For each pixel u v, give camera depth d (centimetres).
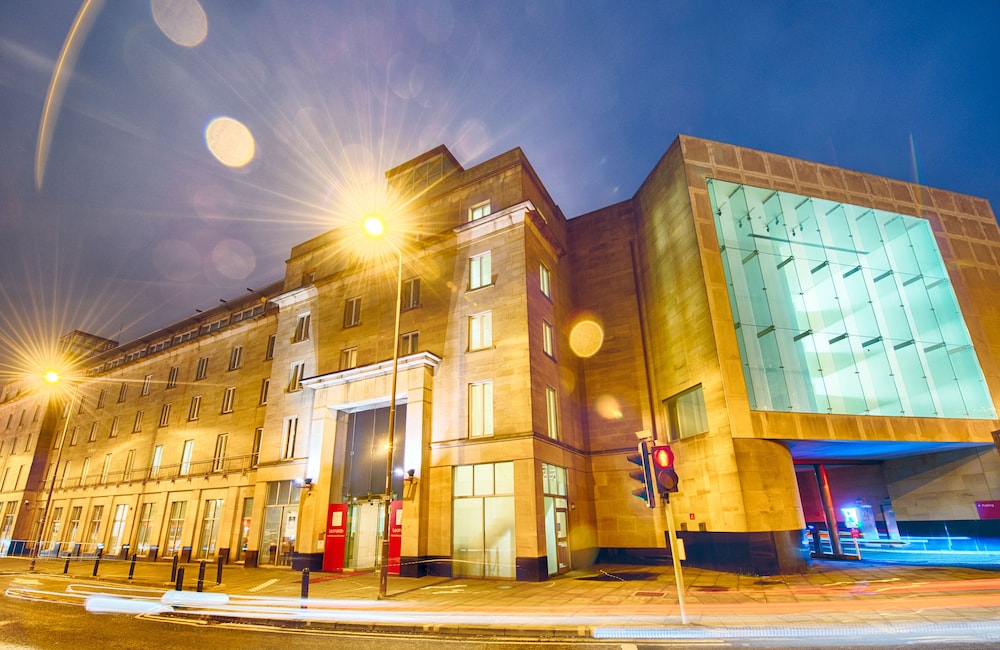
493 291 2080
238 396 2978
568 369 2384
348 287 2561
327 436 2191
